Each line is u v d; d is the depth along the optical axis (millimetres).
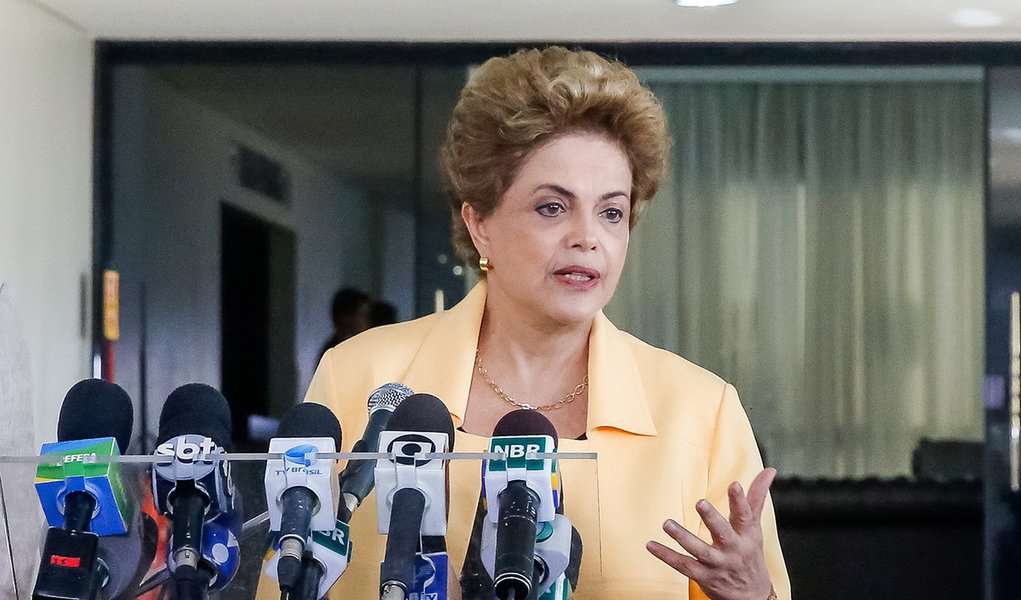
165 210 6871
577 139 2316
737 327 7445
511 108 2309
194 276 6887
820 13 6137
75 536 1630
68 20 6352
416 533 1616
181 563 1627
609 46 6867
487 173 2373
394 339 2572
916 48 6867
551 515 1635
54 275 6211
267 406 6879
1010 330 6953
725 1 5867
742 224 7414
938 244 7359
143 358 6820
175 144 6887
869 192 7371
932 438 7402
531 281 2350
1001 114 6930
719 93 7363
